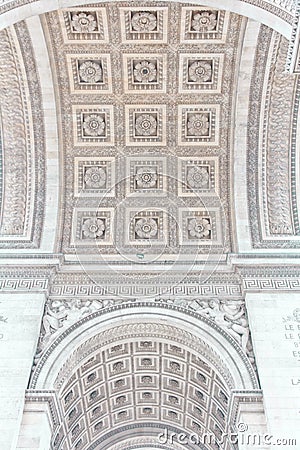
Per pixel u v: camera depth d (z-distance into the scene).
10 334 22.12
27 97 26.91
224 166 28.03
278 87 26.58
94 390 26.06
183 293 24.45
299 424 18.78
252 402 19.88
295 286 23.95
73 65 26.22
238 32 24.86
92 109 27.42
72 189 27.97
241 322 23.08
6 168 27.78
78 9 24.08
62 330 22.92
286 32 16.38
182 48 25.56
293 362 20.84
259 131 27.42
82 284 25.00
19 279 24.53
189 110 27.41
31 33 24.88
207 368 24.23
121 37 25.16
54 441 22.36
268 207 27.20
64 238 26.75
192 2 18.45
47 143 27.75
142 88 26.86
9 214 27.22
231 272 25.23
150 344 24.97
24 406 19.88
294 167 27.58
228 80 26.55
